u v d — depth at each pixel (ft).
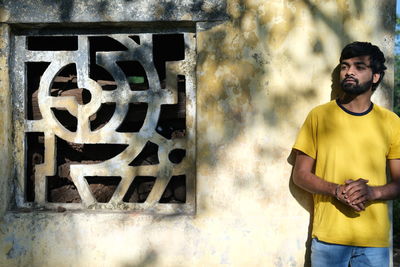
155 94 9.36
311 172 8.38
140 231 9.13
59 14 9.18
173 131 10.66
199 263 9.04
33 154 10.37
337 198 7.59
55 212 9.40
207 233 9.02
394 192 7.71
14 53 9.64
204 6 8.95
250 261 8.98
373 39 8.77
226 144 9.01
